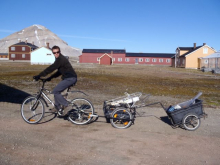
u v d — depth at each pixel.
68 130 5.40
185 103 6.03
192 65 52.84
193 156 4.23
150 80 20.03
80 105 5.89
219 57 40.03
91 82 16.39
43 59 59.56
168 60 79.50
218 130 5.74
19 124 5.71
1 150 4.20
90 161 3.91
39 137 4.90
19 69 30.98
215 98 11.29
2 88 11.94
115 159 4.01
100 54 78.00
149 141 4.88
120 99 5.99
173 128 5.79
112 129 5.58
